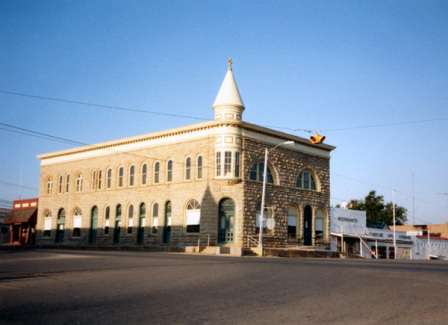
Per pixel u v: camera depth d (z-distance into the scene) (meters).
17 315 11.17
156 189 56.09
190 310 11.87
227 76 52.06
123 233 58.94
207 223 50.47
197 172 52.34
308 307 12.41
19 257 30.52
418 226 104.81
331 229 63.00
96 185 63.31
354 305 12.71
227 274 19.34
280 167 54.12
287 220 54.28
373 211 110.50
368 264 27.97
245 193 50.06
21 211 75.94
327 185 59.78
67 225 66.25
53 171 69.81
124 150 60.47
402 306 12.60
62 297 13.62
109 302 12.88
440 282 17.31
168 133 55.19
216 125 50.94
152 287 15.66
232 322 10.63
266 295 14.15
